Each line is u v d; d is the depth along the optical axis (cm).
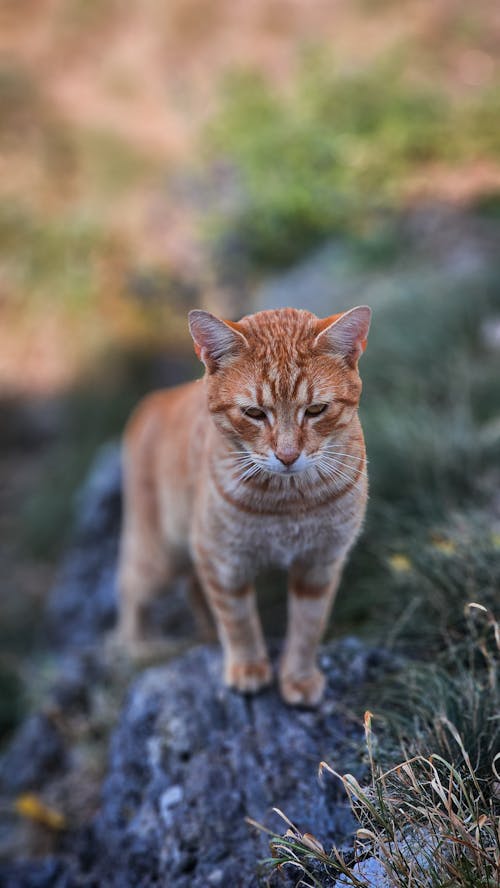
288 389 225
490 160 803
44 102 1210
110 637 436
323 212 779
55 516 729
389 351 493
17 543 735
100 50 1350
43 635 550
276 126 901
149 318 862
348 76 927
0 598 666
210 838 244
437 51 1060
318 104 908
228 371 233
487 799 210
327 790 238
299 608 260
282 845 202
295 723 263
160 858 249
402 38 1092
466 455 387
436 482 378
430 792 209
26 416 853
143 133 1149
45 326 901
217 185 914
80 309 908
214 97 1118
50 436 839
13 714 496
